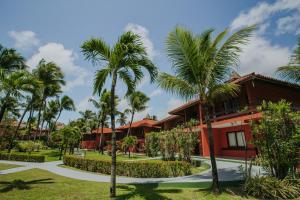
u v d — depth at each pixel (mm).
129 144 31125
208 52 9445
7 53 30016
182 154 17969
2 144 36031
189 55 9391
